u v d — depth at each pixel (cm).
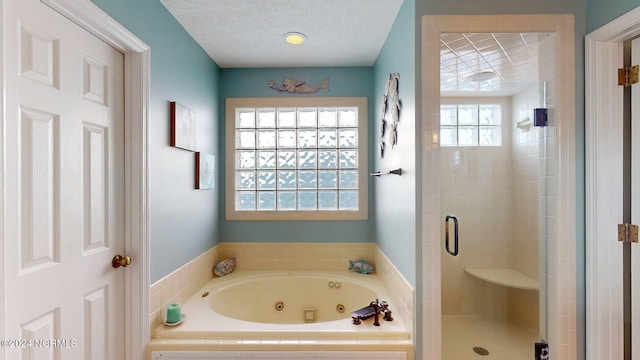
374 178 247
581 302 142
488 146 159
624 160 138
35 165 96
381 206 220
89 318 118
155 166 151
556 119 145
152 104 149
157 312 152
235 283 223
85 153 116
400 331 148
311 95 251
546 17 141
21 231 92
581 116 143
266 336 148
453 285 156
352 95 250
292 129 257
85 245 116
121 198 135
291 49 217
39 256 98
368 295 210
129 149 138
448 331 153
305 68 251
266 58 233
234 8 164
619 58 137
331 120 256
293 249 250
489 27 140
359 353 142
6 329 88
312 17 175
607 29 131
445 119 157
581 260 143
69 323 109
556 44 143
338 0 158
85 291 116
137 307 138
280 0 158
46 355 100
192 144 193
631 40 134
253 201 255
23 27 91
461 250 160
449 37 145
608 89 138
